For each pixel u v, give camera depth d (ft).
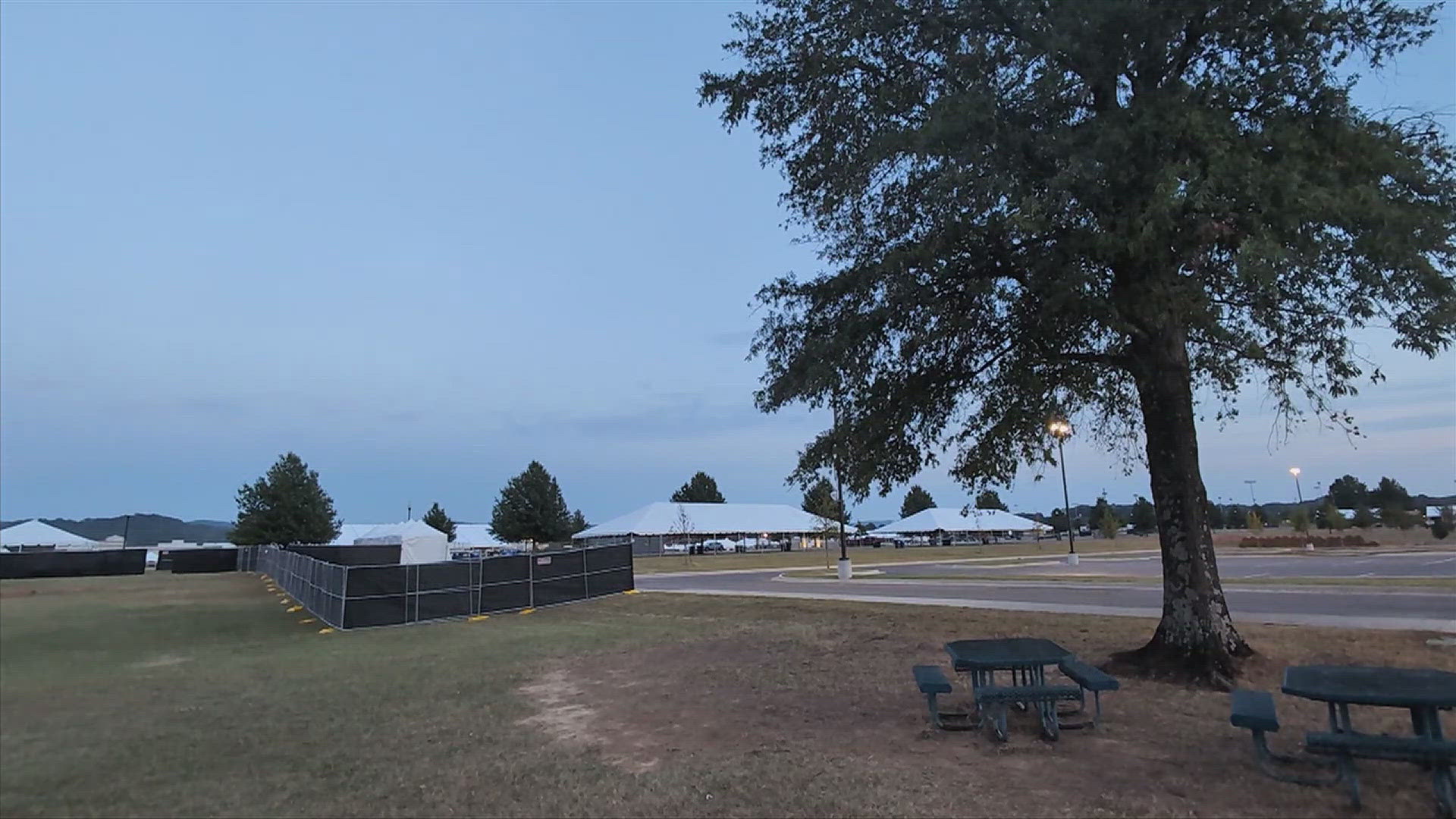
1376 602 49.52
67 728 31.24
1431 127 25.62
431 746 25.52
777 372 32.22
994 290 27.35
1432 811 16.11
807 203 34.94
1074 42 26.53
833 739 23.49
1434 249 23.80
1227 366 34.06
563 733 26.45
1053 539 323.98
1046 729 22.61
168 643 58.59
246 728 29.86
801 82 33.42
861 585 86.84
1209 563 30.04
